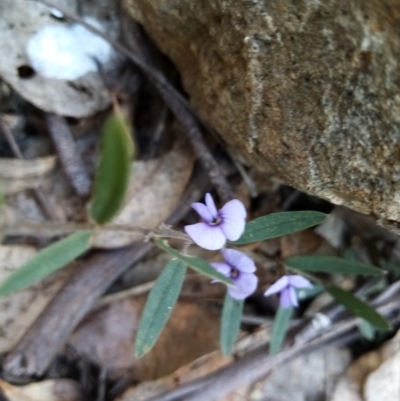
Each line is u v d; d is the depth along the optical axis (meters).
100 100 0.09
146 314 0.06
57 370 0.08
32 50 0.08
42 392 0.08
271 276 0.09
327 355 0.09
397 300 0.09
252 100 0.07
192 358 0.08
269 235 0.07
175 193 0.09
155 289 0.06
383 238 0.08
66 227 0.05
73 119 0.09
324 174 0.06
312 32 0.06
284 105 0.06
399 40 0.05
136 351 0.06
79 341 0.08
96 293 0.08
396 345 0.08
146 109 0.09
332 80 0.06
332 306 0.08
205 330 0.09
